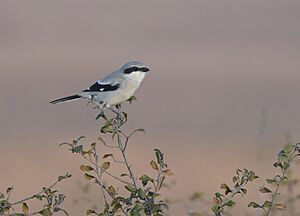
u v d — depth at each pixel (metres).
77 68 28.50
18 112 21.20
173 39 34.97
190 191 11.68
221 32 36.16
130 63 9.82
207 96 23.77
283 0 42.12
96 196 7.99
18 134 18.25
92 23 39.00
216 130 19.23
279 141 8.30
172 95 23.88
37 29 37.00
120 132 6.25
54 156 15.14
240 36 35.03
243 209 8.60
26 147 16.55
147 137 18.09
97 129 19.28
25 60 29.42
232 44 33.09
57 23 38.81
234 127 19.56
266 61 28.97
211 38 34.97
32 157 15.10
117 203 5.97
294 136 14.60
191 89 24.67
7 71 27.33
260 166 7.45
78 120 20.11
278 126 16.12
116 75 9.80
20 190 13.12
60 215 8.72
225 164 14.63
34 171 14.09
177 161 15.12
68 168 14.16
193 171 13.73
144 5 43.31
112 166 13.63
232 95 23.80
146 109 22.05
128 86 9.75
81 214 8.56
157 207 5.89
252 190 9.40
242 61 29.25
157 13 41.44
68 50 32.00
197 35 35.94
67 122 19.95
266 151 8.28
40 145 16.91
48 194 6.02
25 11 41.00
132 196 5.96
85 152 6.10
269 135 8.78
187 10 41.72
